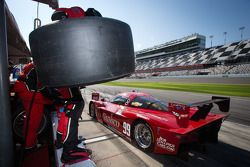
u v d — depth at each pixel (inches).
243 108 263.1
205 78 1122.7
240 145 128.4
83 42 30.2
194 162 104.0
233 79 962.7
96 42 30.8
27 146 63.4
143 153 113.4
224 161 105.6
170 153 96.9
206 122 101.3
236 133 153.2
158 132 102.3
